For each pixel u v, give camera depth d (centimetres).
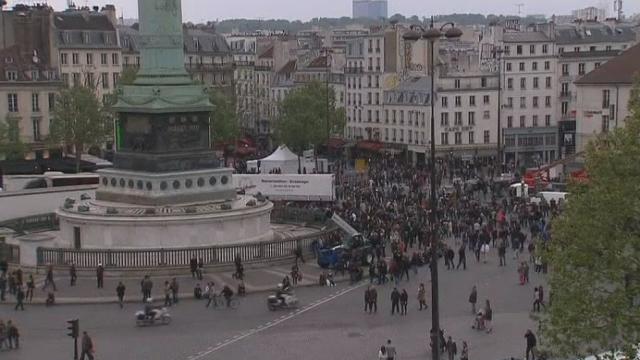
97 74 14575
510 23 18600
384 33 15525
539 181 10100
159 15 7325
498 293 6128
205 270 6612
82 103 12325
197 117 7400
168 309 5744
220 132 13988
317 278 6506
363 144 15438
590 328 3403
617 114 11500
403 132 14900
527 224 8456
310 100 14275
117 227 6894
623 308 3384
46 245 7156
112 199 7444
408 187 10981
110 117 12794
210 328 5319
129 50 15738
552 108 14950
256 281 6378
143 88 7281
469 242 7669
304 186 8844
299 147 14400
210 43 17625
